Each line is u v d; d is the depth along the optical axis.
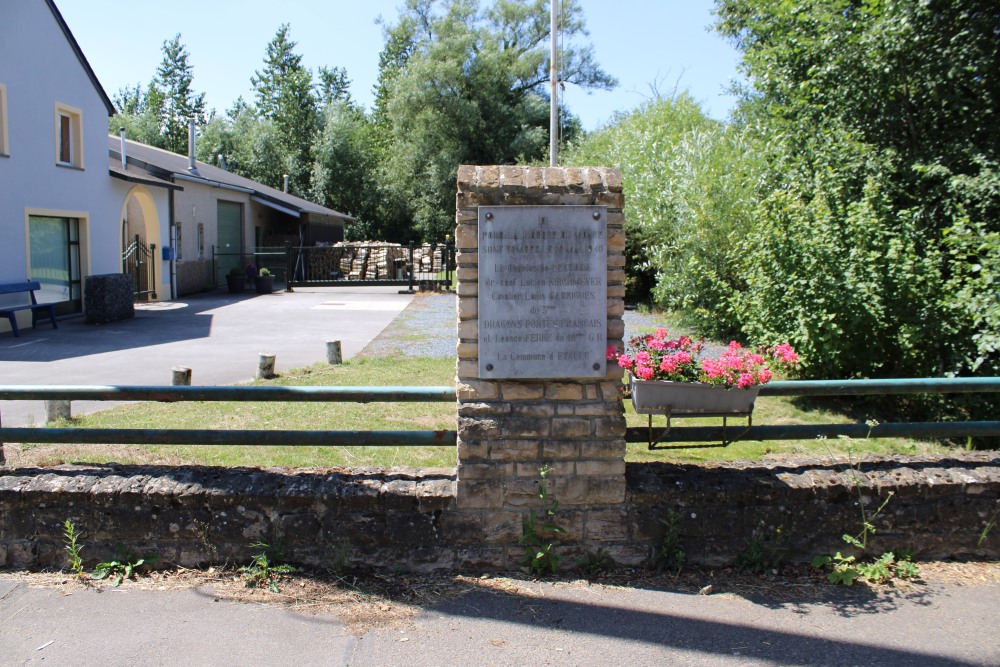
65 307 15.66
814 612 3.42
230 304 18.94
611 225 3.58
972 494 3.90
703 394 3.83
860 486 3.82
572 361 3.58
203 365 9.95
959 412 7.77
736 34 15.52
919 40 8.34
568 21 41.66
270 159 46.22
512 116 38.91
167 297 20.14
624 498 3.72
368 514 3.73
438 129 38.25
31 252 14.48
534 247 3.53
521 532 3.71
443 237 39.34
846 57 9.03
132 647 3.11
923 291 7.53
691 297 13.12
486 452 3.66
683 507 3.75
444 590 3.56
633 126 21.14
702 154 15.27
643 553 3.77
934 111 8.90
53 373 9.35
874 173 8.67
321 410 7.15
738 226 12.51
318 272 27.89
